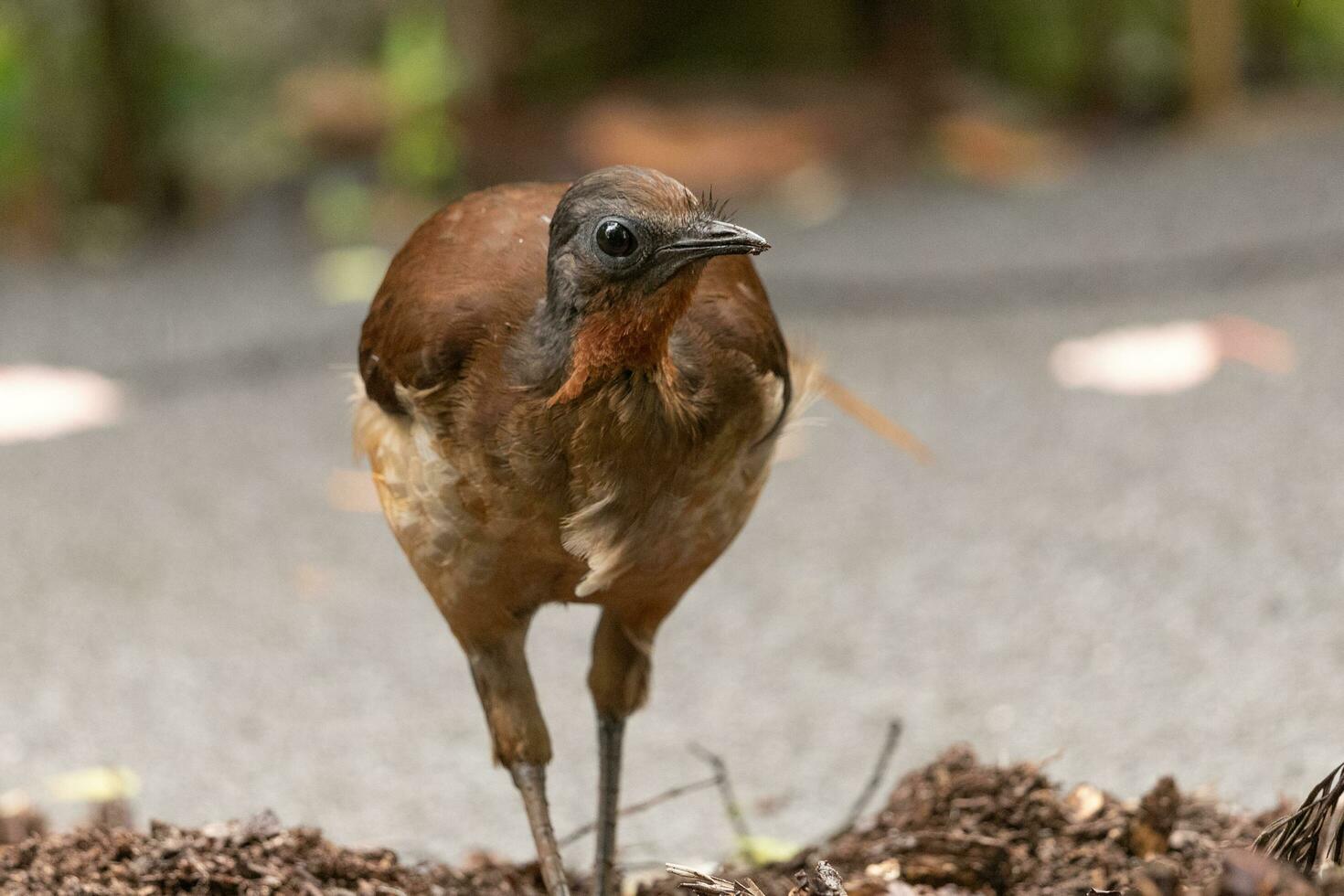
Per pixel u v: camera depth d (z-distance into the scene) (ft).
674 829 28.07
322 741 31.63
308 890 21.72
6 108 68.39
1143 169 69.62
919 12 74.59
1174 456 42.14
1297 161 68.03
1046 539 38.17
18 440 48.83
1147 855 23.56
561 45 75.46
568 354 19.62
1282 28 79.30
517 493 20.29
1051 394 47.37
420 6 74.79
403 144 70.85
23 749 31.32
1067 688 31.58
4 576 39.45
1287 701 30.04
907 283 57.26
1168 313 52.54
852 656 33.78
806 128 71.56
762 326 21.67
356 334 56.08
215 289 62.44
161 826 22.76
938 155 72.02
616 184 19.26
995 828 23.95
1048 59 76.95
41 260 67.87
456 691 33.65
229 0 75.61
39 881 21.76
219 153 72.33
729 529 21.91
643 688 23.86
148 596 38.27
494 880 24.39
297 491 44.34
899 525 39.81
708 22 77.82
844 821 27.61
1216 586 34.88
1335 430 42.57
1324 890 15.16
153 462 46.68
